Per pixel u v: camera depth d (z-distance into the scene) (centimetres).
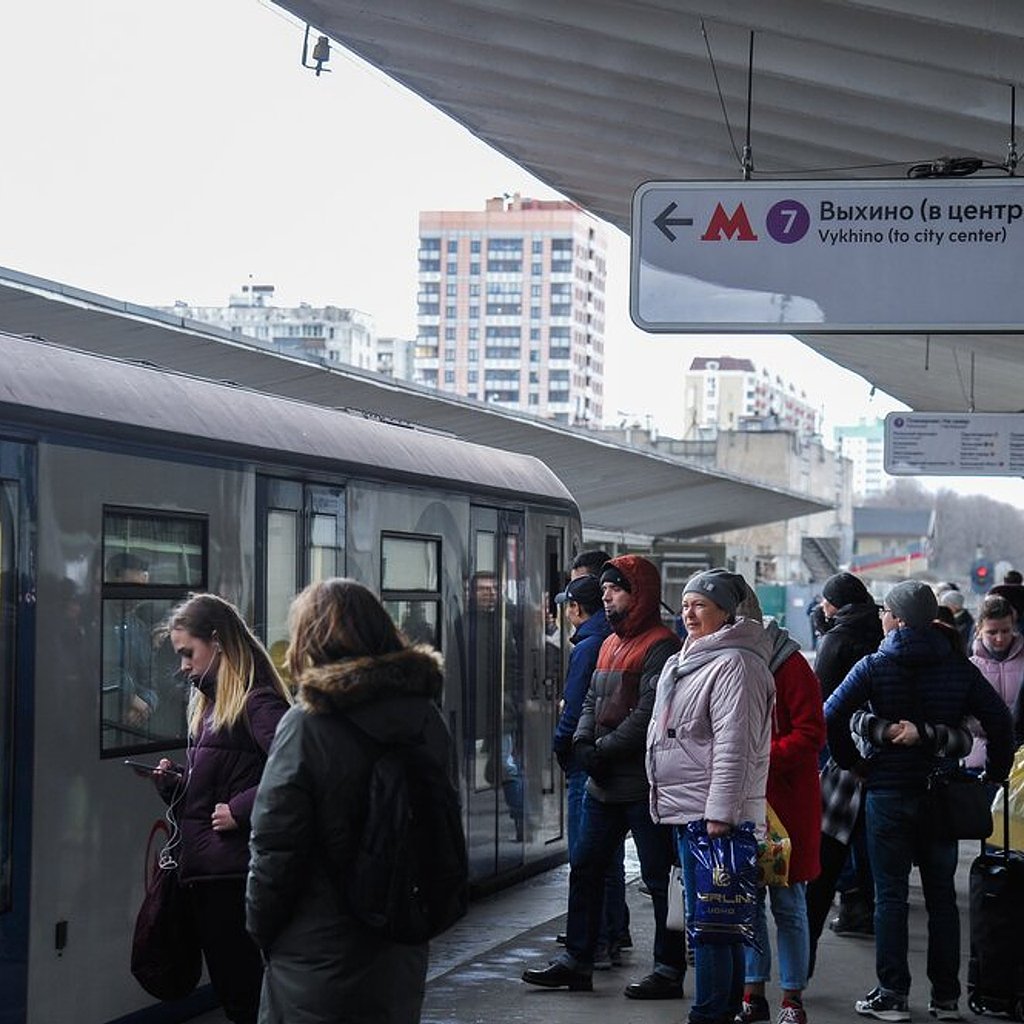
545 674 1325
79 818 722
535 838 1298
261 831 484
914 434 2025
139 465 776
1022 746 928
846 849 877
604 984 895
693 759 727
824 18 1023
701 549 4141
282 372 1611
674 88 1255
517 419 2250
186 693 809
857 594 945
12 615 683
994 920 823
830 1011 840
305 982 485
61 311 1212
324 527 960
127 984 756
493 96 1431
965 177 903
